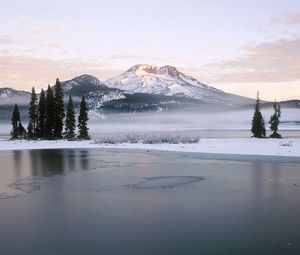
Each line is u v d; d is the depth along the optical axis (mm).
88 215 17656
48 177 29375
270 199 20844
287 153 45719
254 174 30125
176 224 16188
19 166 36875
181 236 14602
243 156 44000
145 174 30594
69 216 17453
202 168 34188
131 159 43250
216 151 49938
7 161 41906
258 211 18219
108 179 28109
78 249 13273
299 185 25078
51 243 13906
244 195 21938
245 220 16703
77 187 24812
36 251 13141
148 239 14250
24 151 58562
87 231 15281
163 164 37781
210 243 13773
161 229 15469
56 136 88062
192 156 45844
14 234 14961
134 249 13227
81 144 71438
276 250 13031
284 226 15797
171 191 23266
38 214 17891
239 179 27688
